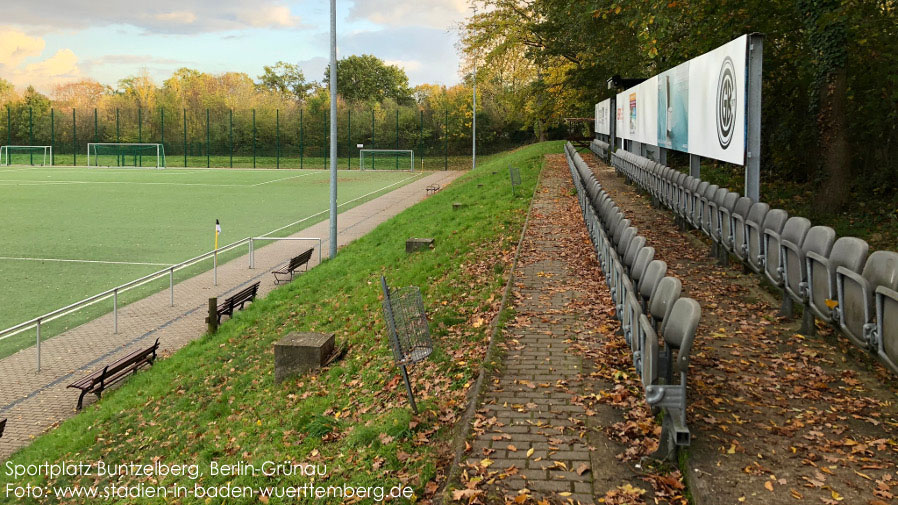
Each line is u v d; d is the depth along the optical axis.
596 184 14.56
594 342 7.77
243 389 10.40
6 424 10.82
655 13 17.06
